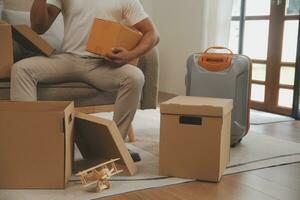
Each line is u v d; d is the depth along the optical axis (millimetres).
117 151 1678
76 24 2031
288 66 3480
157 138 2438
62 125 1492
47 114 1483
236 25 3994
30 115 1483
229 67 2229
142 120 2984
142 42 1996
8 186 1524
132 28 2080
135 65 2055
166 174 1727
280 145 2332
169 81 4746
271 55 3631
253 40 3854
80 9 2027
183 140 1683
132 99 1893
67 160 1552
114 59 1907
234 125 2211
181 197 1494
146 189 1564
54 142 1502
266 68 3693
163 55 4844
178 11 4500
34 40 1938
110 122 1623
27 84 1826
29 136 1492
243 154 2117
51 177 1521
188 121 1698
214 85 2248
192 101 1779
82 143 1879
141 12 2086
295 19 3379
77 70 1961
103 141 1717
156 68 2271
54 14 2053
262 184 1667
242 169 1854
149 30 2051
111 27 1919
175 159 1706
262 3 3719
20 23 2311
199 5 4148
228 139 1854
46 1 2000
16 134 1488
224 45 3748
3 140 1492
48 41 2311
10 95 1866
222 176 1754
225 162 1818
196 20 4207
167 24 4727
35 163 1511
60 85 1975
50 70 1891
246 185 1650
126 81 1879
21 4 2408
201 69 2285
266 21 3688
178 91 4590
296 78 3336
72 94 2004
